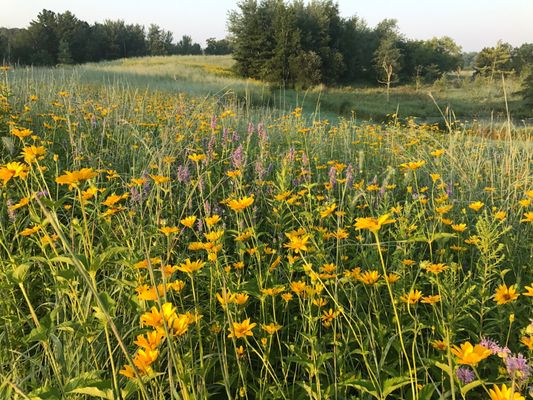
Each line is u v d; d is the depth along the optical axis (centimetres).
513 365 140
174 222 332
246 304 239
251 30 4606
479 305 240
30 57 6181
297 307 266
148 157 455
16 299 243
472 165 512
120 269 241
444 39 7250
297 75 4369
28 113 570
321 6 5022
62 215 328
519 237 330
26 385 177
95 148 497
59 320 216
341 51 5256
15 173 197
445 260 297
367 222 146
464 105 1986
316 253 261
